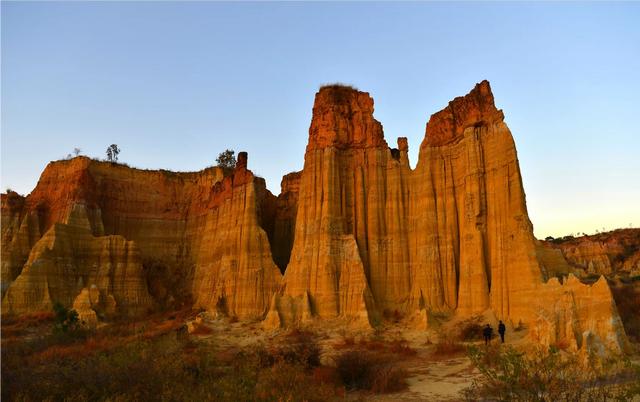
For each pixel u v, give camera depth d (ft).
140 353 78.54
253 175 220.02
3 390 66.59
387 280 171.83
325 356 114.62
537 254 131.64
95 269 225.15
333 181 182.50
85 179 249.75
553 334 91.40
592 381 62.95
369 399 76.43
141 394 66.28
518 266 132.57
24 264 234.17
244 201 218.38
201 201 270.26
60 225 225.56
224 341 151.33
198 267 243.40
